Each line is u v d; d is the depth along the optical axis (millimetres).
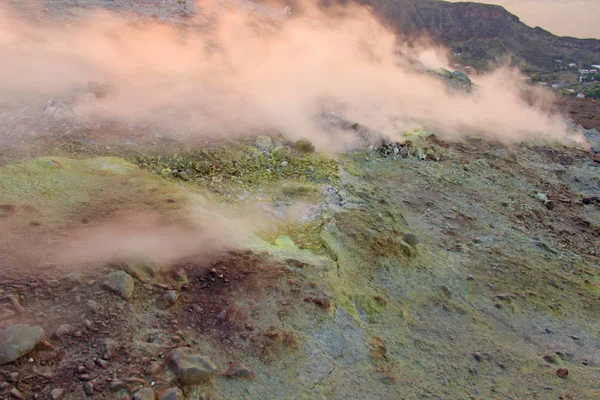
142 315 2885
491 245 5238
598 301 4789
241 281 3322
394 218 5055
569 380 3461
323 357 3021
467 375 3293
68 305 2795
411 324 3658
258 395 2660
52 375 2414
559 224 6480
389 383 3004
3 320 2604
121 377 2480
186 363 2598
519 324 4086
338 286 3643
